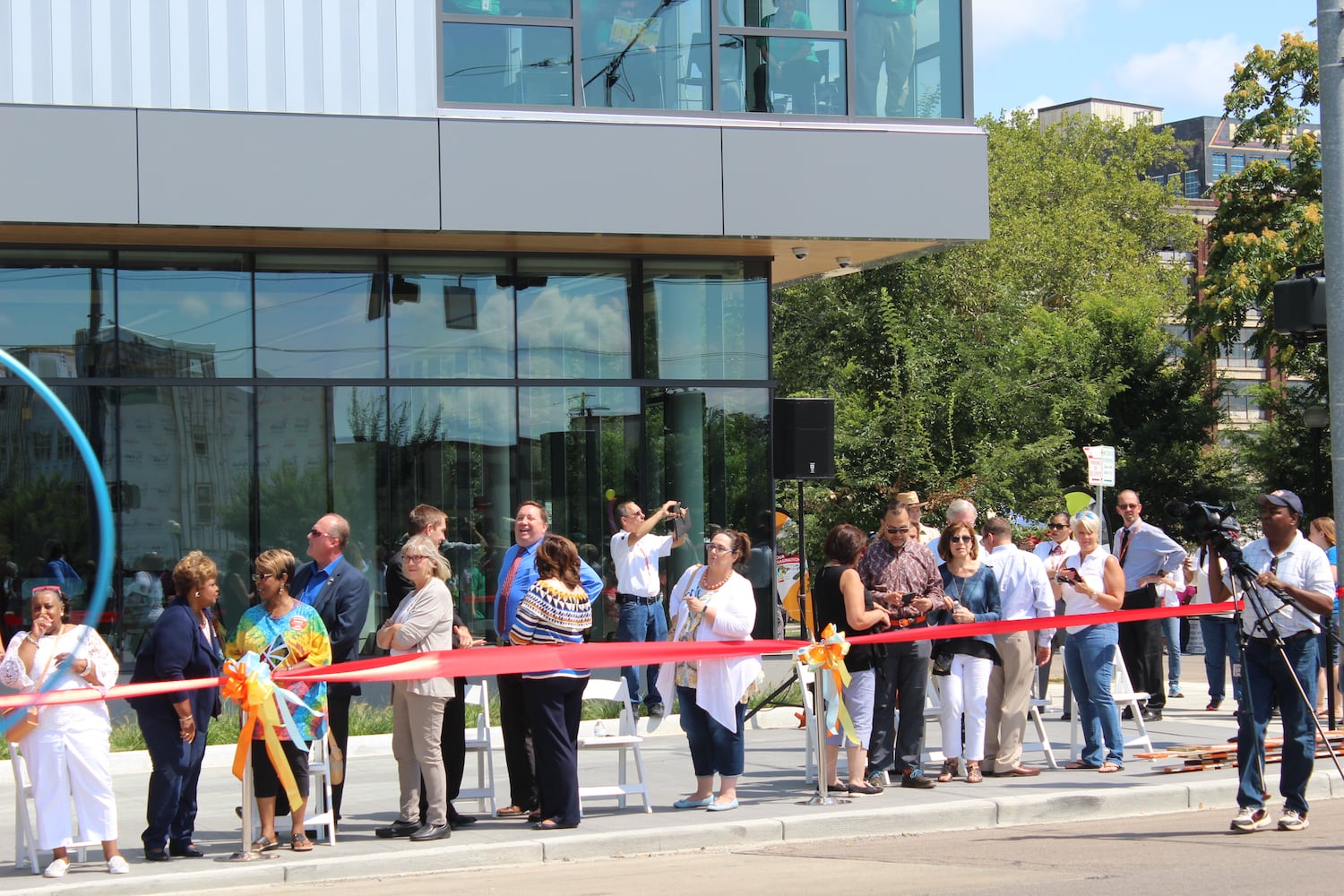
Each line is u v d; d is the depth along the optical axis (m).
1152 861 7.93
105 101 13.18
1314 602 8.63
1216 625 14.64
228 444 14.45
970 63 15.49
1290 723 8.72
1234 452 38.38
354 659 9.04
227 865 8.11
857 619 9.69
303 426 14.63
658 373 15.54
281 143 13.48
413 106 13.92
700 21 14.95
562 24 14.51
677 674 9.73
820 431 14.94
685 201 14.42
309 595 8.98
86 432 14.12
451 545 14.91
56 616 8.11
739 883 7.63
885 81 15.34
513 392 15.13
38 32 13.07
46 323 14.09
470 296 15.08
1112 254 47.59
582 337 15.37
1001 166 47.88
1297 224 30.38
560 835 8.74
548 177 14.12
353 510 14.70
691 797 9.73
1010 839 8.89
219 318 14.48
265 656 8.48
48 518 13.98
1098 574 11.12
